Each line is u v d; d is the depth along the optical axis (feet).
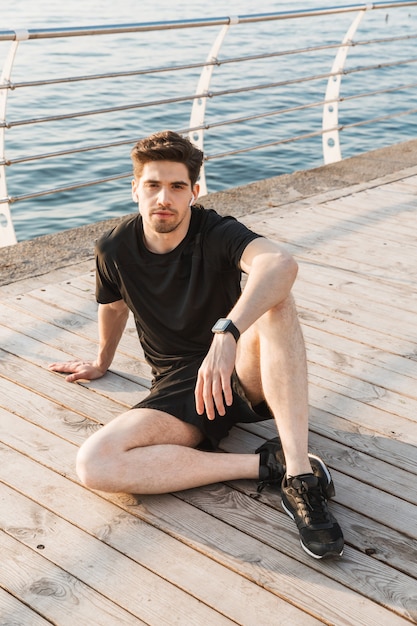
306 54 48.93
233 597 6.55
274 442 7.94
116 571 6.82
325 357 10.47
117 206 24.63
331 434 8.82
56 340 10.84
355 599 6.54
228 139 31.07
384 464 8.32
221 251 7.52
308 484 7.18
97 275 8.40
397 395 9.61
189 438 7.98
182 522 7.43
